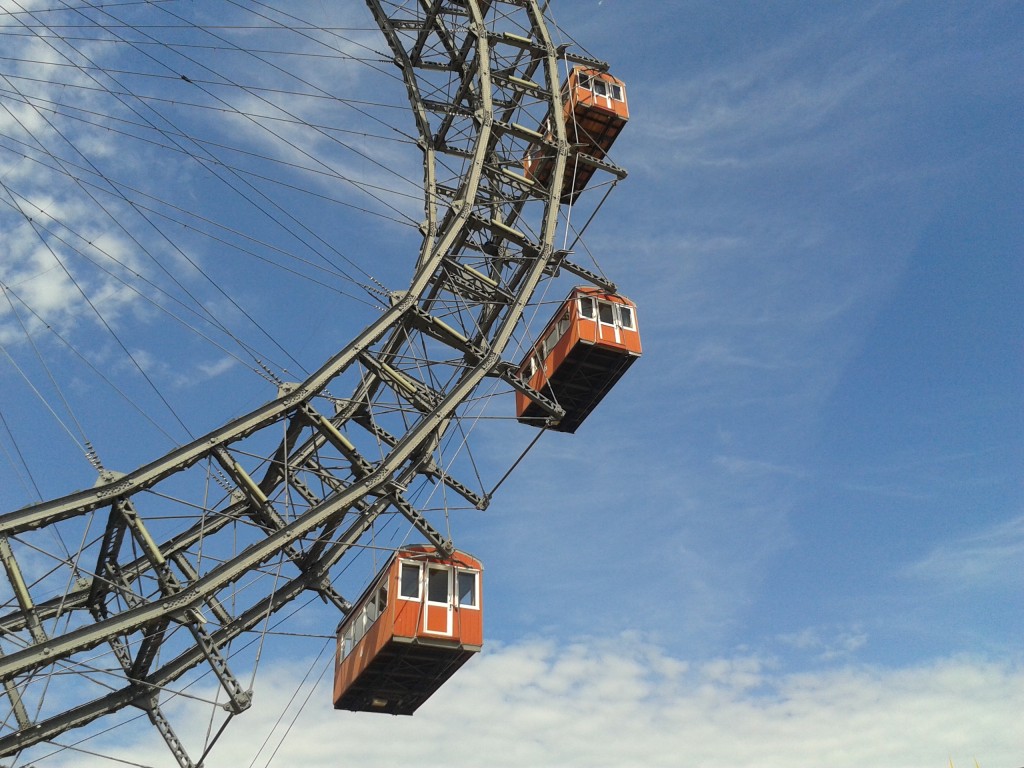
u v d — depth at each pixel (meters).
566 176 46.41
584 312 40.50
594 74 46.66
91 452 30.67
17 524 28.73
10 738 27.36
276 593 33.44
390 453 33.69
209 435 31.84
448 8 42.16
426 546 34.22
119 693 29.47
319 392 33.88
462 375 36.34
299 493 37.38
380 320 35.25
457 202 37.72
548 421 37.56
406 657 32.84
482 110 39.97
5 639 28.03
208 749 28.16
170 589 29.70
